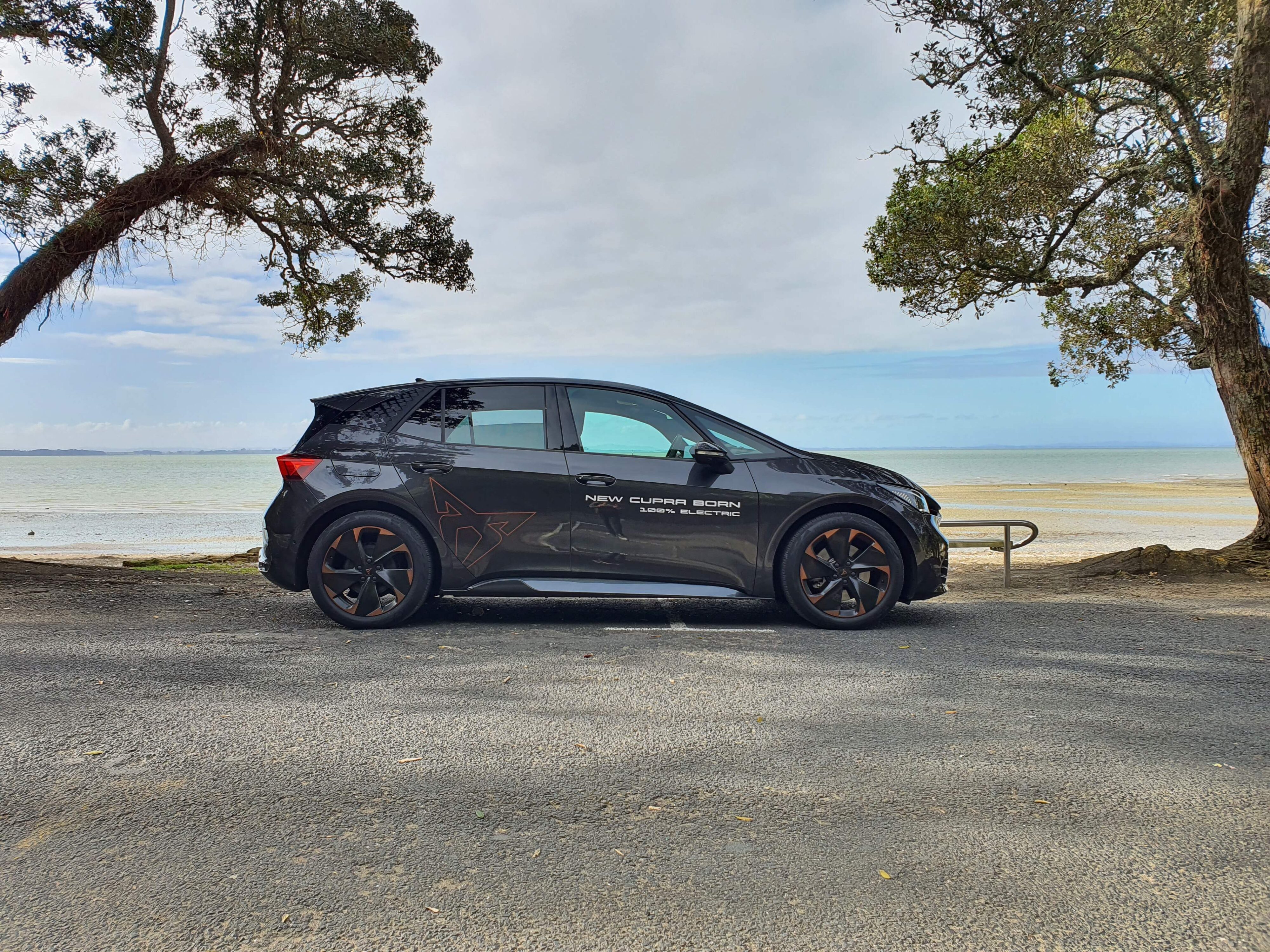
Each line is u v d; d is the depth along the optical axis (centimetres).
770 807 262
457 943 186
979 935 190
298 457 559
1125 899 206
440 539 548
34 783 277
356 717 352
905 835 242
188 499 4838
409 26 1153
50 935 188
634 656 465
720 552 554
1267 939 187
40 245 840
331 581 540
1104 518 2934
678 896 207
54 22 882
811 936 189
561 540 552
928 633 541
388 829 245
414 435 566
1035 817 255
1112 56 938
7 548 2147
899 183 1165
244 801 264
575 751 312
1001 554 1688
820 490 558
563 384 584
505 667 439
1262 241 1092
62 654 453
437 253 1230
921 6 917
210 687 393
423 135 1216
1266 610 646
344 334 1299
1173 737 329
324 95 1121
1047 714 360
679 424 578
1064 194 1041
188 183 977
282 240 1188
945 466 11869
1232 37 932
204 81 1054
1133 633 544
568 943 186
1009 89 979
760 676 424
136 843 235
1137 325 1262
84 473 10919
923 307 1233
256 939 187
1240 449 984
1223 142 944
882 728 340
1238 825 249
